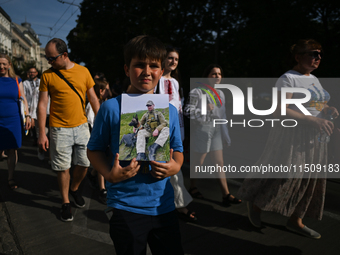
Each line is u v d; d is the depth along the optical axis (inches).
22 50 3006.9
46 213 123.6
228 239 102.7
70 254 93.7
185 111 127.6
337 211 126.5
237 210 127.7
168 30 900.0
